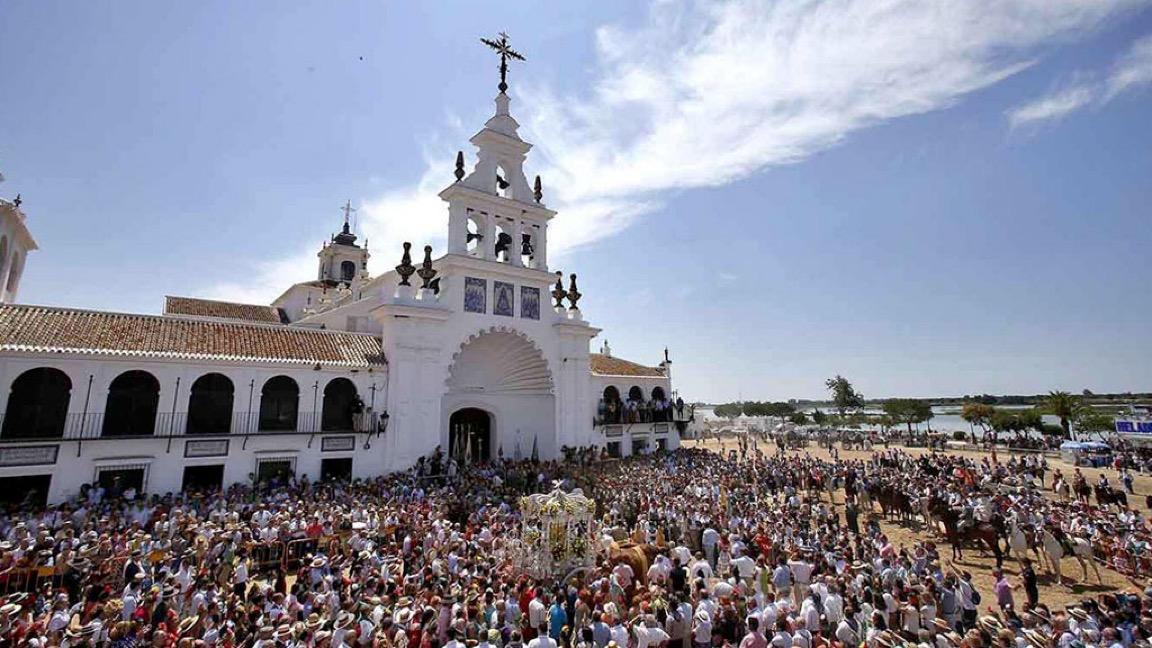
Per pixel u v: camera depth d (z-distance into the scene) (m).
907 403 78.75
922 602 12.22
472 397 34.72
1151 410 54.22
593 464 33.88
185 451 23.22
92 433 21.50
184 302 45.78
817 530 20.34
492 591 12.69
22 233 29.80
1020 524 19.42
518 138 37.41
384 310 29.98
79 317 23.66
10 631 10.36
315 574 14.08
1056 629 10.92
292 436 25.89
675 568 14.90
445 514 21.08
